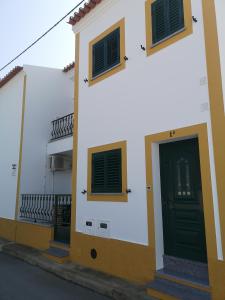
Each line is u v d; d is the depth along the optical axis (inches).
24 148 395.9
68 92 451.5
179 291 175.9
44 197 353.1
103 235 248.8
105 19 281.7
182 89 201.2
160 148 222.1
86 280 225.9
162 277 193.9
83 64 306.0
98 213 257.6
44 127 418.0
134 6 250.1
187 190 200.8
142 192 219.9
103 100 270.7
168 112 208.7
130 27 251.1
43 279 247.1
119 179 241.4
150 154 217.2
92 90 286.4
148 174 216.7
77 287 226.2
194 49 197.2
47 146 416.2
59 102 438.9
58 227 325.1
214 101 180.2
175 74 207.3
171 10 217.8
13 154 414.3
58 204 330.6
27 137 400.8
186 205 200.2
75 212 285.1
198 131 187.2
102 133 266.4
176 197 207.0
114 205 242.2
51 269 266.2
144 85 230.2
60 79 446.9
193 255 192.7
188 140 204.5
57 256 280.8
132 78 242.2
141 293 191.8
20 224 380.2
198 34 196.1
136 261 215.8
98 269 248.5
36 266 288.5
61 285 231.3
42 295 208.7
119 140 246.5
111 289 204.1
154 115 218.5
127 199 231.0
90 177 273.3
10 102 450.9
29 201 380.5
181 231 201.5
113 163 249.6
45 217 348.2
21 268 282.7
